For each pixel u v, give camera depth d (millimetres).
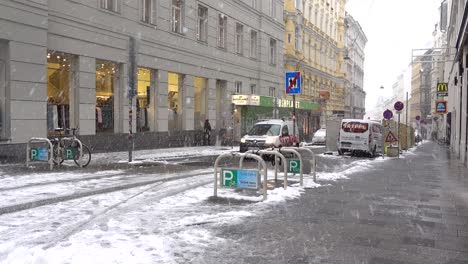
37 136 15508
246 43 33531
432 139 75688
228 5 30484
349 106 74188
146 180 11031
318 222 6961
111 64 20203
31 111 15273
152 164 15430
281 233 6273
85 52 18234
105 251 5172
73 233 6055
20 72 14844
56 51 16891
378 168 16234
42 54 15695
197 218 7000
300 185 10609
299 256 5277
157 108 23359
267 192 9367
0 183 9945
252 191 9602
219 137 29906
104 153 18656
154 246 5453
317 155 23500
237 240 5883
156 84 23344
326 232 6383
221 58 29750
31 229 6297
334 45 63594
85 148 14836
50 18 16453
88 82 18469
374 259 5223
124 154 18531
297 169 10742
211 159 18625
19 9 14727
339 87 66125
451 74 32438
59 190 9195
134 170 13359
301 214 7492
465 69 18469
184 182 11086
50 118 16969
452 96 30500
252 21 34438
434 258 5309
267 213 7504
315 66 53688
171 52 24297
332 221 7055
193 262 4984
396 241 6004
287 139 20312
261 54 35938
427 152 30078
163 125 23828
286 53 43531
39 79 15578
